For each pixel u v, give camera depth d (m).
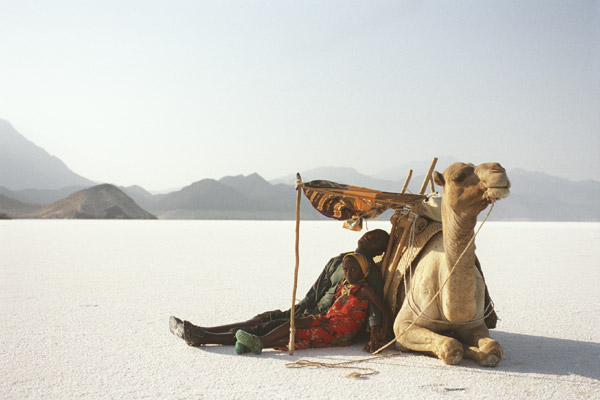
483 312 5.84
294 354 5.98
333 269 6.73
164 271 13.36
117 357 5.82
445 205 5.30
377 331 6.08
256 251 19.28
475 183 5.00
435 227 5.98
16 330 7.02
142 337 6.70
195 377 5.15
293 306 5.98
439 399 4.57
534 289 10.72
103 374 5.23
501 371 5.36
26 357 5.80
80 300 9.23
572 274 13.11
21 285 10.95
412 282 5.89
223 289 10.51
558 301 9.36
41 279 11.82
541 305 8.99
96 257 16.92
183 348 6.21
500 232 35.91
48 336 6.72
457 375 5.22
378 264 6.64
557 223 61.91
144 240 25.55
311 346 6.27
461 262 5.24
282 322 6.29
